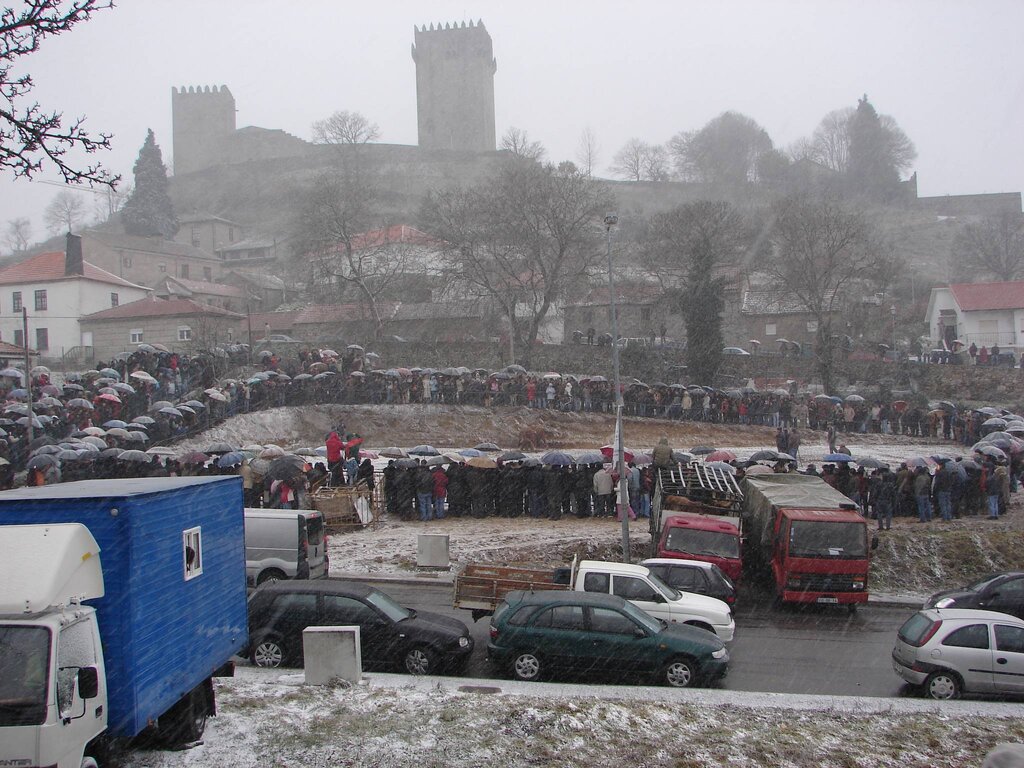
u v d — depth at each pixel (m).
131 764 9.54
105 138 10.62
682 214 68.19
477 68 143.00
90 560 8.23
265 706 11.45
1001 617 14.59
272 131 143.50
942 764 10.24
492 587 16.80
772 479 25.08
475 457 28.64
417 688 12.57
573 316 70.88
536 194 58.69
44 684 7.51
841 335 62.94
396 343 59.19
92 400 37.59
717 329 56.19
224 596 10.84
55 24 10.13
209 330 60.19
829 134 120.56
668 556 20.81
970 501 28.59
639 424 47.56
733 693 12.88
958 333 67.56
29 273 68.06
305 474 27.48
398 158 131.38
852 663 16.50
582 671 14.01
